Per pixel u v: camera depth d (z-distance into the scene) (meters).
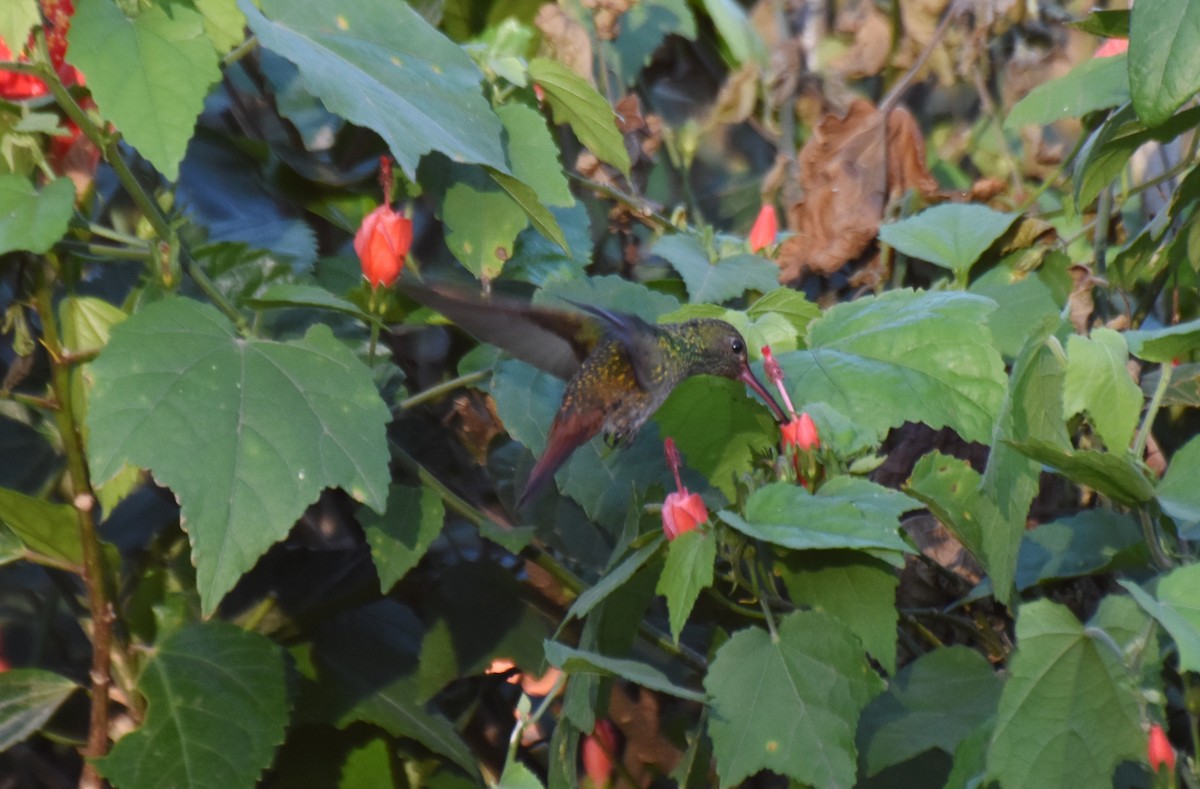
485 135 1.57
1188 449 1.54
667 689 1.50
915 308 1.58
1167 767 1.48
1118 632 1.50
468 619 1.65
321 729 1.64
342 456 1.51
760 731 1.51
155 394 1.50
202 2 1.53
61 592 1.62
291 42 1.54
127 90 1.50
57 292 1.64
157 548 1.63
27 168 1.54
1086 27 1.61
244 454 1.50
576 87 1.64
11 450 1.65
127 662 1.57
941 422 1.56
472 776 1.65
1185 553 1.55
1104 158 1.61
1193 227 1.64
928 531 1.66
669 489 1.64
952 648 1.57
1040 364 1.53
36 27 1.51
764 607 1.52
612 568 1.57
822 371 1.57
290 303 1.55
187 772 1.55
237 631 1.58
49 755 1.67
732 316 1.61
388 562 1.58
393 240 1.56
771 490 1.52
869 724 1.56
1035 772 1.50
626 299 1.65
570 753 1.57
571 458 1.64
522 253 1.66
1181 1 1.50
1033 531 1.61
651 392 1.58
